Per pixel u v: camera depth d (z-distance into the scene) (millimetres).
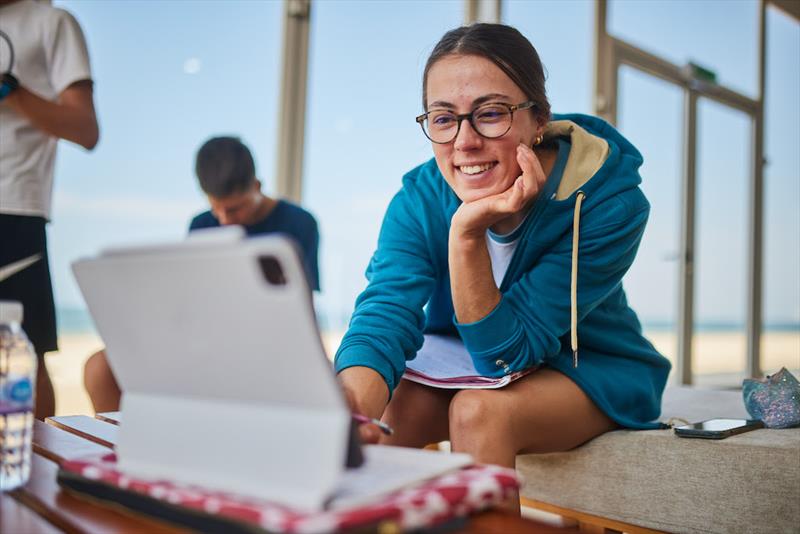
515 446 1146
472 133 1138
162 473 605
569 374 1287
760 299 5438
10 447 721
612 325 1418
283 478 528
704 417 1671
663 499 1229
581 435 1296
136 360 614
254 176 2146
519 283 1236
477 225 1097
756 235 5379
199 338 547
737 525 1146
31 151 1706
